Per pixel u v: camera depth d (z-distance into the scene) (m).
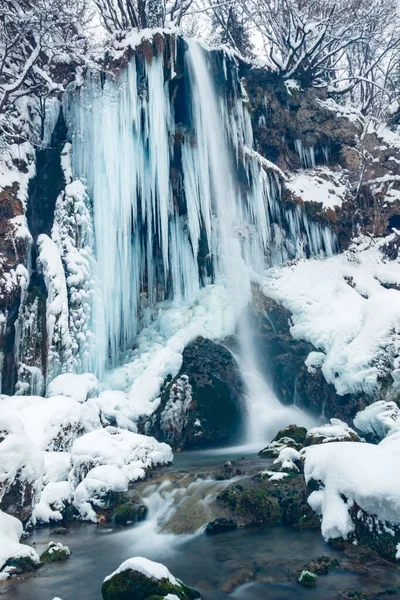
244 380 13.58
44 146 15.48
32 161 14.94
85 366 13.05
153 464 9.26
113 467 8.16
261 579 5.10
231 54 16.72
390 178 18.69
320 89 20.36
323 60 19.59
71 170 14.93
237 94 16.81
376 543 5.55
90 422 10.24
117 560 5.94
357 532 5.76
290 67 19.80
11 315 12.53
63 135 15.74
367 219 18.48
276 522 6.77
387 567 5.21
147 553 6.14
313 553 5.64
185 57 15.51
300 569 5.18
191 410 12.46
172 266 15.82
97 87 14.76
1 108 13.45
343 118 19.88
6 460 7.04
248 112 17.05
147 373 13.09
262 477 7.54
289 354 14.10
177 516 7.17
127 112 14.70
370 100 23.83
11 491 7.05
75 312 13.23
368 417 10.17
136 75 14.94
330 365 12.15
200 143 15.69
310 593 4.72
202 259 16.06
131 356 14.58
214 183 16.28
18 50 15.75
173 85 15.52
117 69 14.74
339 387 11.82
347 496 5.96
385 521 5.62
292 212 17.03
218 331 14.34
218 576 5.25
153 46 14.92
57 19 14.70
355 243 17.75
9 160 14.20
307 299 15.21
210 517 6.96
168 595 4.40
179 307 15.41
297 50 19.53
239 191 16.80
